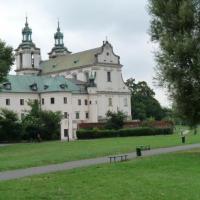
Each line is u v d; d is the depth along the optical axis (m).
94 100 132.12
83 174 27.56
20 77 127.44
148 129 109.94
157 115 166.25
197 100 42.22
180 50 40.62
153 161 34.88
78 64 143.50
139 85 170.50
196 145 60.75
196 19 41.69
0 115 103.25
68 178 25.80
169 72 42.03
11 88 122.69
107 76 138.00
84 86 133.00
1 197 19.80
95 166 33.09
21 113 123.19
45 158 44.59
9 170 34.00
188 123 44.56
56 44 173.12
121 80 140.38
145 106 164.50
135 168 30.33
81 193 20.53
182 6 41.44
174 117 44.66
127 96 140.62
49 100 125.00
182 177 25.31
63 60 152.62
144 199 18.95
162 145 62.22
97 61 136.75
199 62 41.06
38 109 107.25
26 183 24.03
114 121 114.69
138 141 76.94
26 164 38.25
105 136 107.69
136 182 23.48
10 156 50.66
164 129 111.44
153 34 43.81
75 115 128.62
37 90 126.81
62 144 78.81
